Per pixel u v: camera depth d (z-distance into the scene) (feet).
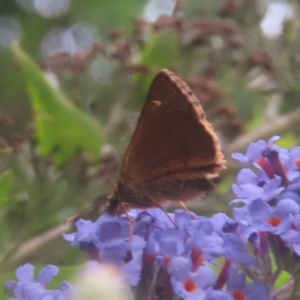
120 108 1.17
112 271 0.80
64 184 1.08
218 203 1.14
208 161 0.89
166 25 1.19
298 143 1.40
